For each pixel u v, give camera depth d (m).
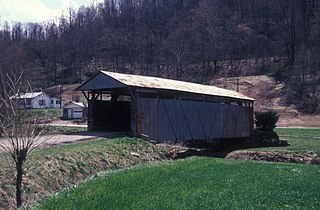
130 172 13.47
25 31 123.56
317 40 83.06
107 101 31.66
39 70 111.56
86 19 132.12
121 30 123.50
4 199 12.65
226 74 85.50
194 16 107.62
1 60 41.50
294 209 8.27
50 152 17.36
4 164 14.18
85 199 9.34
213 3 113.06
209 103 30.70
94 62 114.56
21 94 14.24
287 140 36.62
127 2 133.75
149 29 115.00
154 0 128.25
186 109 28.09
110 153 20.23
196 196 9.56
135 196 9.59
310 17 93.94
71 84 102.31
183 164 15.95
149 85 26.36
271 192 10.08
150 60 102.75
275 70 81.12
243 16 112.31
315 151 27.42
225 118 32.75
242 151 29.36
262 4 110.19
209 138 30.44
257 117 38.59
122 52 112.69
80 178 16.23
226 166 15.57
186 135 27.91
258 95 69.69
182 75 88.31
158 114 25.66
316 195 9.70
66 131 30.36
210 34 96.06
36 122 11.77
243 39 98.81
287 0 95.88
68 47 120.25
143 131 25.41
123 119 32.78
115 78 26.12
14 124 11.02
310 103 62.81
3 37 61.97
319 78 69.81
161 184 11.16
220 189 10.50
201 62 92.50
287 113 61.16
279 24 95.50
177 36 100.44
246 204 8.70
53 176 15.32
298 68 73.25
